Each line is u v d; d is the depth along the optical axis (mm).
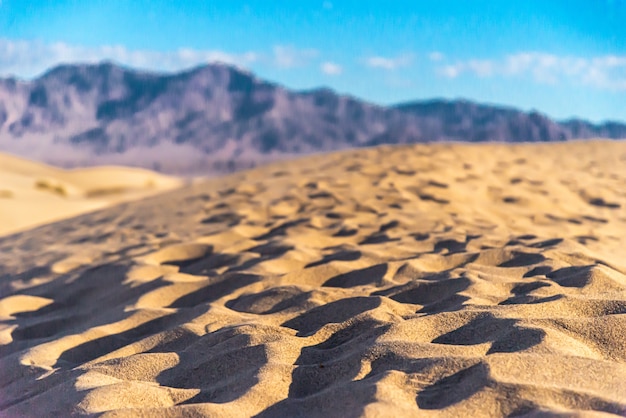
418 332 2338
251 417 1868
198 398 2047
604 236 4801
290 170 8023
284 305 2955
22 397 2301
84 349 2771
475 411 1718
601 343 2121
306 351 2314
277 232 4750
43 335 3227
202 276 3682
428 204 5629
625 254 4152
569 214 5781
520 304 2512
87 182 25047
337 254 3844
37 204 11922
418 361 2035
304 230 4707
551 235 4680
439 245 3998
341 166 7645
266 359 2230
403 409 1745
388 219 4930
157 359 2387
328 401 1878
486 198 6207
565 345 2068
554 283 2834
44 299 3764
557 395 1742
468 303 2631
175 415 1851
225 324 2766
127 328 2965
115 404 1988
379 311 2607
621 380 1815
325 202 5734
